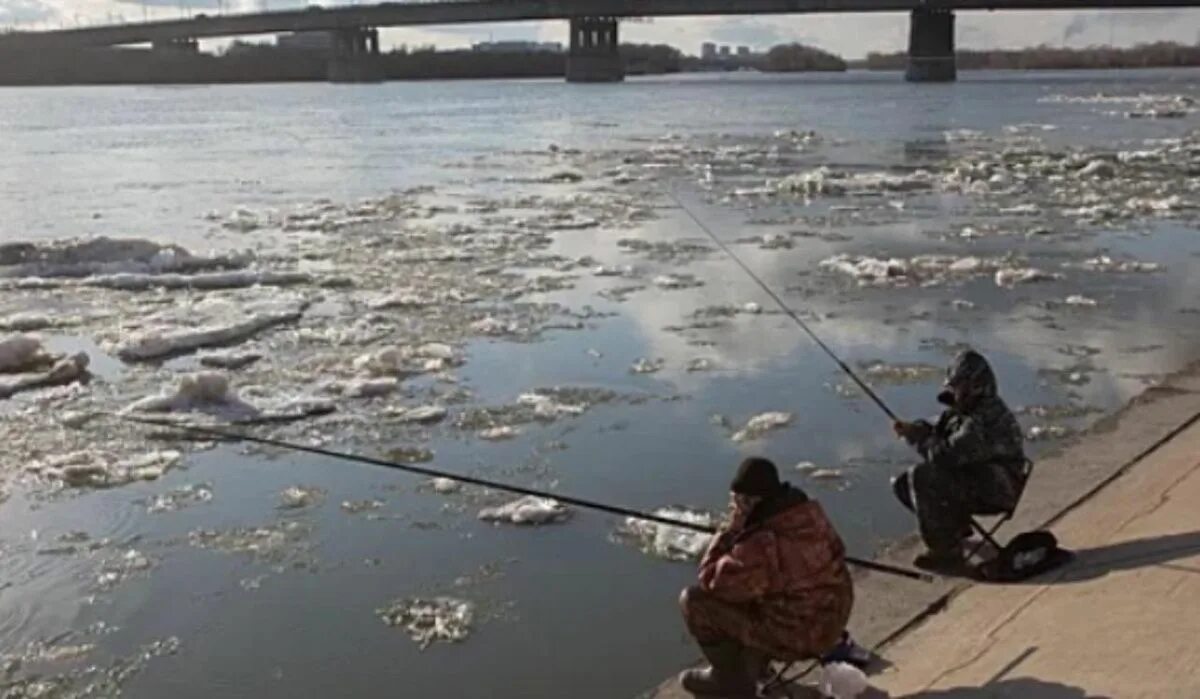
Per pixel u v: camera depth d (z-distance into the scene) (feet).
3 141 186.50
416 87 508.94
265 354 45.91
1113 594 20.39
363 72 531.09
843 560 17.93
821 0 369.30
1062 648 18.60
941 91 368.68
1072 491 26.71
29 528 28.66
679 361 43.50
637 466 32.27
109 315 53.78
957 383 23.18
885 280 58.75
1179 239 70.85
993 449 22.84
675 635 22.61
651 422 36.19
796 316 50.57
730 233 76.84
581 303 54.24
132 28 479.00
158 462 33.35
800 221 82.53
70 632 23.44
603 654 21.95
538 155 152.05
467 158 148.77
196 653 22.54
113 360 45.57
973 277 59.26
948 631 20.22
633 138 181.78
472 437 35.09
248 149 168.96
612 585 24.84
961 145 154.81
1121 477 27.45
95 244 66.95
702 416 36.73
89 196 107.24
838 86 442.91
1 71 539.29
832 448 33.47
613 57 510.17
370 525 28.50
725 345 45.78
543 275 61.67
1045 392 38.45
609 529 27.91
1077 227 77.05
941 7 365.40
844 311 51.60
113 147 173.06
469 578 25.39
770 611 17.51
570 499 29.89
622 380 41.04
